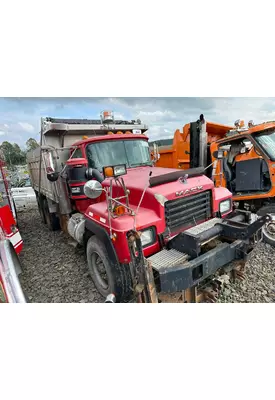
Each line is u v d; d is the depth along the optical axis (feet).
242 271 9.64
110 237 7.73
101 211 8.55
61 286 10.93
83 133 16.05
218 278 8.50
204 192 9.24
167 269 6.61
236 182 16.55
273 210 13.60
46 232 19.42
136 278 6.76
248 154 15.94
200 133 14.34
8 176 16.29
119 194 9.48
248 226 7.98
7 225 11.39
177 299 7.89
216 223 8.77
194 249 7.29
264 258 12.16
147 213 7.95
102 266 9.46
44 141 15.61
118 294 8.09
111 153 12.23
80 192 12.14
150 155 13.66
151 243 7.74
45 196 19.45
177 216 8.40
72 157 13.07
